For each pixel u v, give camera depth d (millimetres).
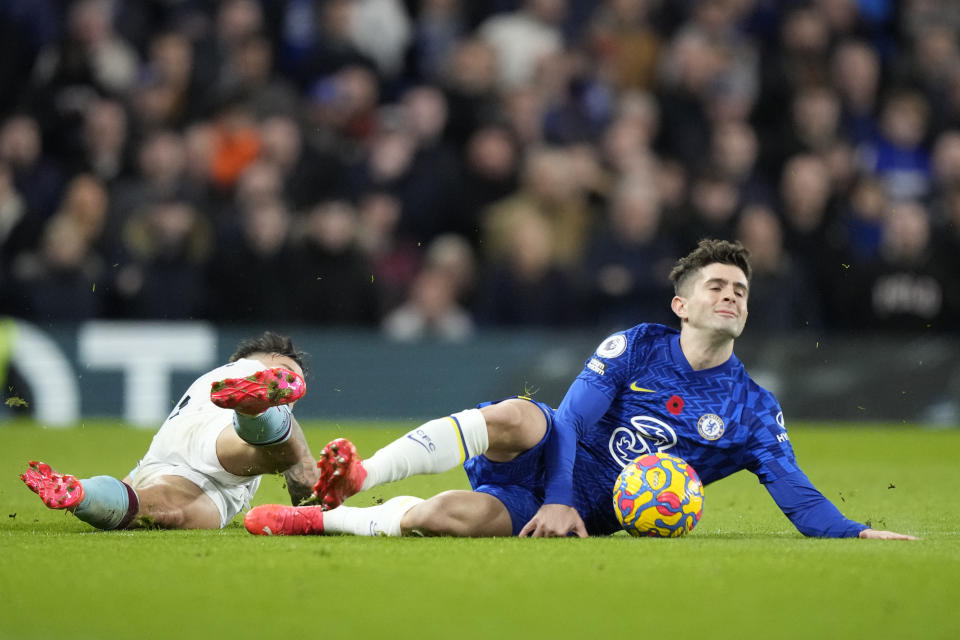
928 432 47781
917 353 50625
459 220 49875
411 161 49281
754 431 17156
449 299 48375
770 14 55625
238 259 46531
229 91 50031
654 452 17016
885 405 50250
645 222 47938
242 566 12883
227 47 50781
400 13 54188
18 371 45500
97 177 48594
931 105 56219
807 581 12289
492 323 48250
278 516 16016
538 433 16078
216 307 46812
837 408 49875
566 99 52562
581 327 48156
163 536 15781
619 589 11742
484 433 15750
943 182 53812
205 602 11094
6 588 11742
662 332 17375
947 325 51500
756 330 48906
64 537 15562
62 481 15672
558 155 49469
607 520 17109
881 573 12797
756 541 15523
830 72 55250
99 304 46438
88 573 12500
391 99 53406
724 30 54562
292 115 50000
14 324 45594
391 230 48500
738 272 16938
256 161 48719
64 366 45844
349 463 14273
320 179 49031
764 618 10602
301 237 47031
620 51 54750
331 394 47094
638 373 17094
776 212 50906
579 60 53750
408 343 47562
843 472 32312
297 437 17219
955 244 52094
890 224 51062
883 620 10594
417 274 48844
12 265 46969
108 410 46062
